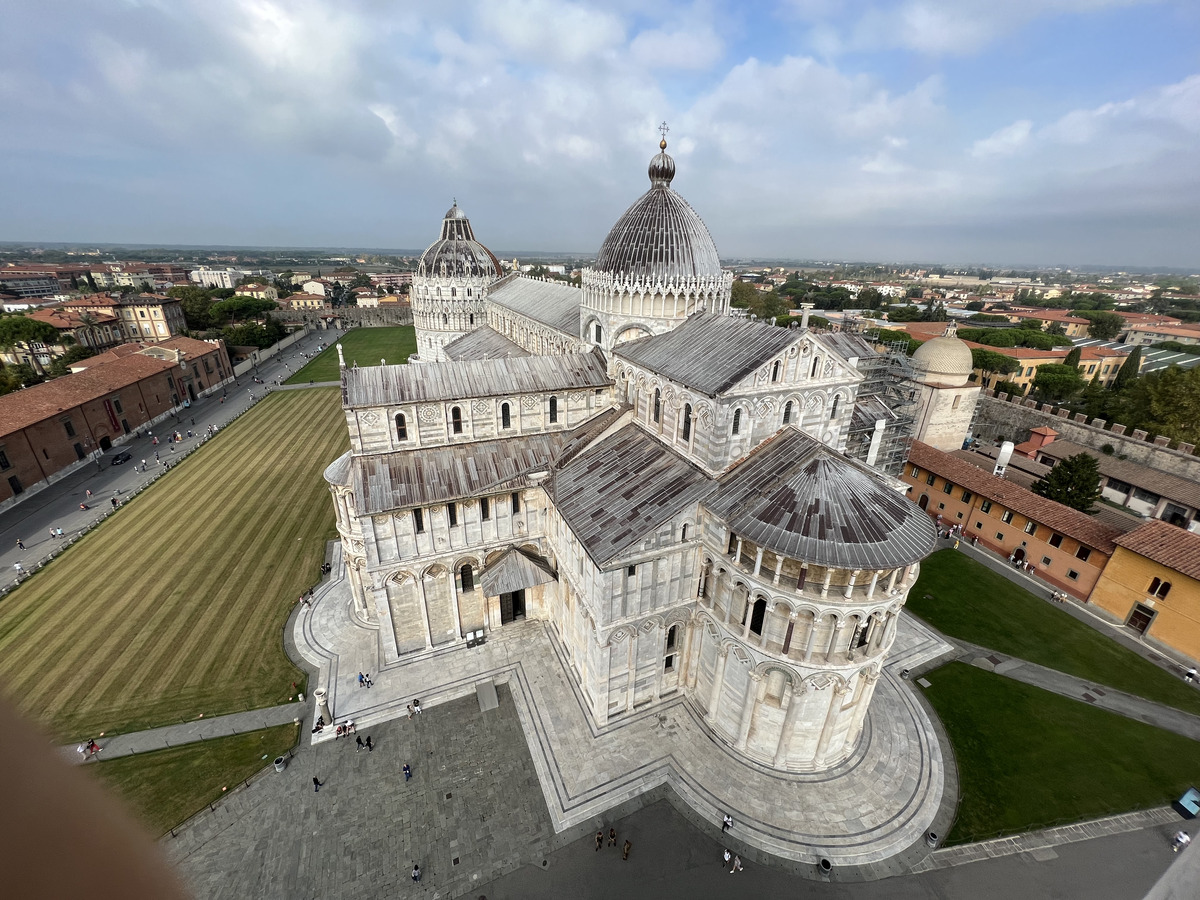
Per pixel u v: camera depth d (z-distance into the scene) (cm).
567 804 4234
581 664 5119
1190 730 4909
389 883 3784
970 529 7644
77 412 9319
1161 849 4044
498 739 4719
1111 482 9000
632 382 5494
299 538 7138
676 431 4884
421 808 4209
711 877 3841
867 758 4591
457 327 13238
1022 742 4762
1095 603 6272
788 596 3966
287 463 9250
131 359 11462
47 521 7594
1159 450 8912
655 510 4406
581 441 5491
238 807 4197
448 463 5316
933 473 8056
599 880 3816
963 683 5316
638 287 5500
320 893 3734
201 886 3759
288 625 5791
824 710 4275
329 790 4322
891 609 4128
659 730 4788
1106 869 3922
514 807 4222
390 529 5016
